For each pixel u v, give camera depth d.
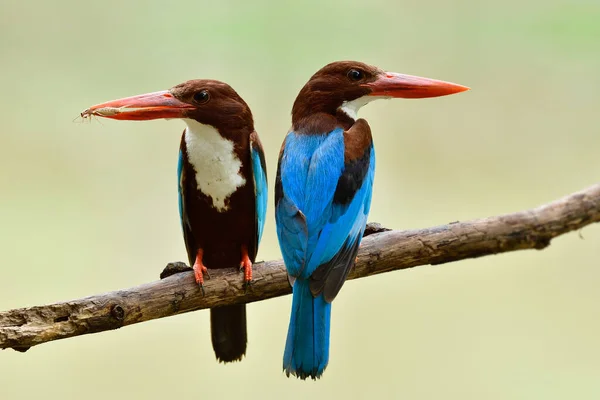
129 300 7.23
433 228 7.49
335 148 7.82
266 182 8.45
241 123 8.24
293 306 7.32
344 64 8.35
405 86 8.30
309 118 8.21
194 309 7.64
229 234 8.40
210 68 13.60
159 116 8.08
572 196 7.11
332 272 7.36
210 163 8.21
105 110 8.02
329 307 7.30
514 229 7.22
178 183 8.57
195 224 8.45
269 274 7.79
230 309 8.21
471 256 7.44
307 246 7.42
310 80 8.40
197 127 8.19
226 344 8.30
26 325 6.78
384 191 13.34
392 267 7.61
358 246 7.59
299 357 7.19
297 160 7.82
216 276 7.70
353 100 8.37
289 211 7.55
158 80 13.64
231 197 8.29
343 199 7.61
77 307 6.95
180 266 7.71
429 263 7.54
